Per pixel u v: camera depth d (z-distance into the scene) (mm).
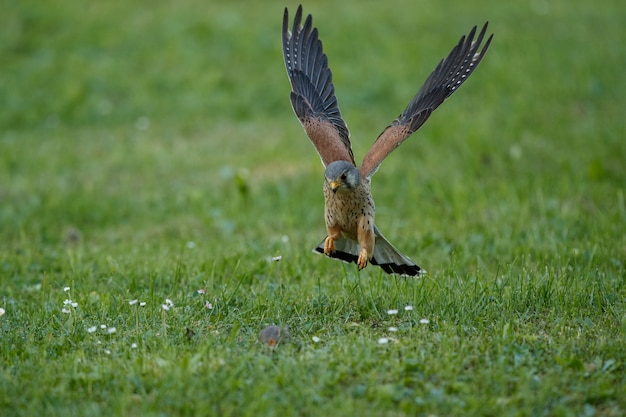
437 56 21391
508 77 20078
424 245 12156
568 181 14648
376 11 24609
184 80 21141
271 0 25859
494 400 7039
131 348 8250
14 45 23281
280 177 15875
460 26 23266
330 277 10703
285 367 7598
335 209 9078
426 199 14484
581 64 20484
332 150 9336
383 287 9891
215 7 25344
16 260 11891
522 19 23828
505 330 8297
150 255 11930
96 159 17422
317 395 7129
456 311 9070
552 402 7141
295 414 6918
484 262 11305
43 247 12945
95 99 20547
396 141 9242
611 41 21953
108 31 23844
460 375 7566
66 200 15016
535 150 16344
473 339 8344
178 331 8672
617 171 15219
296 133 18250
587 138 16750
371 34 22812
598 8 24750
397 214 13875
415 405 7027
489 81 20000
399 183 15266
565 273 10305
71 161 17250
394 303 9344
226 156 17203
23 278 11281
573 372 7656
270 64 21719
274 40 22812
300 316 9188
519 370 7566
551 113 18188
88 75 21500
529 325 8797
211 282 10383
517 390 7293
